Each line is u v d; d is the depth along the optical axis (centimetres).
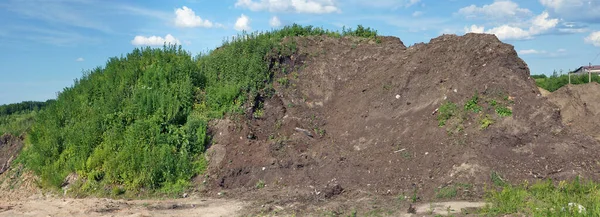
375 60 1788
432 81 1507
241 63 1755
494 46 1474
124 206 1171
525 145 1218
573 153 1191
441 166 1195
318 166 1320
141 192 1300
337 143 1444
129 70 1752
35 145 1555
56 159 1481
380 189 1176
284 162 1335
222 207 1120
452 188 1101
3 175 1549
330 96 1703
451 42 1603
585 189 1028
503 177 1127
